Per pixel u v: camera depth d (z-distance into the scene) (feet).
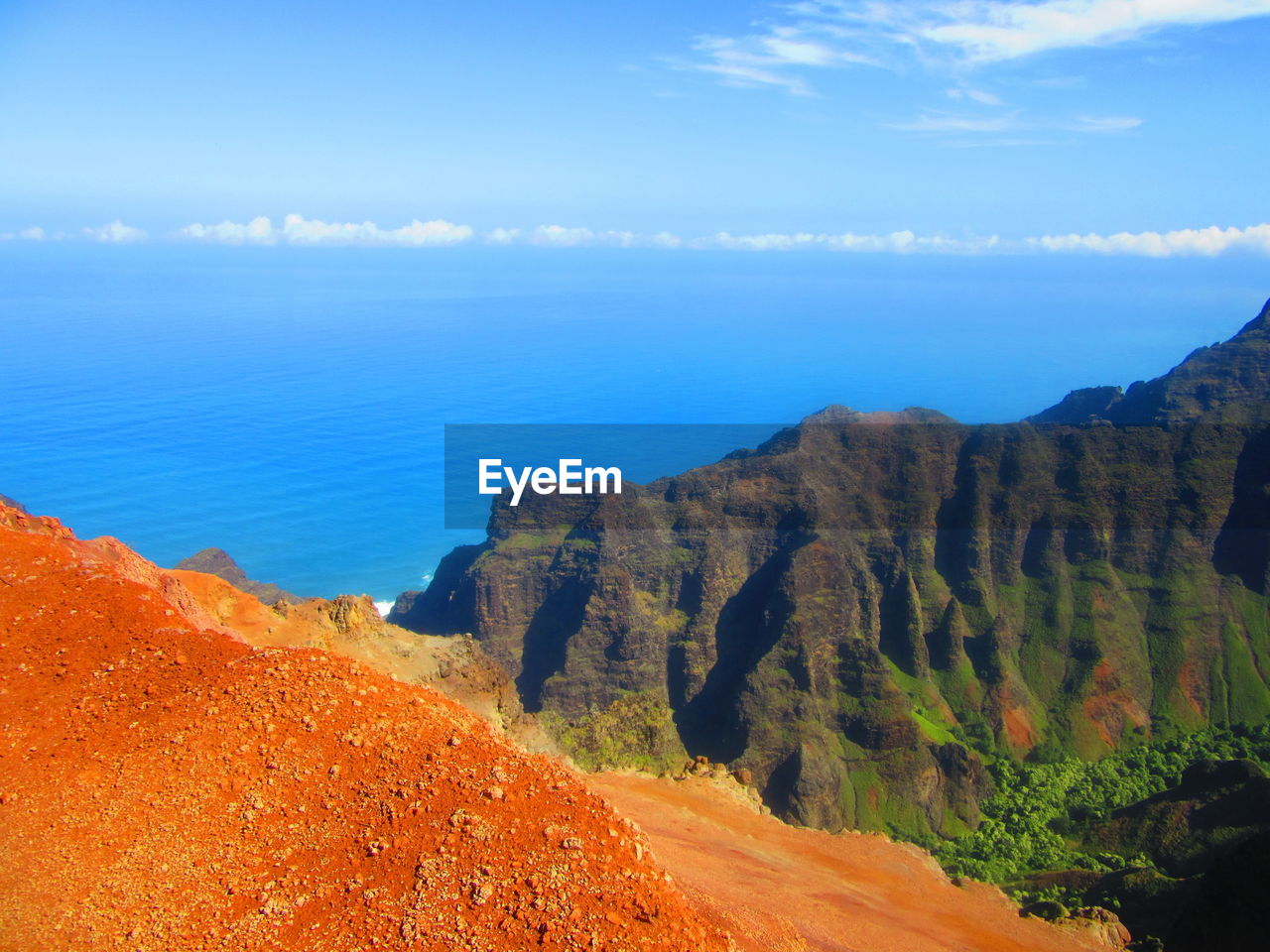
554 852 54.13
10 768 63.36
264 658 75.56
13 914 50.06
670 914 51.52
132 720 68.59
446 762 62.90
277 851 54.90
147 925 49.34
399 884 51.52
